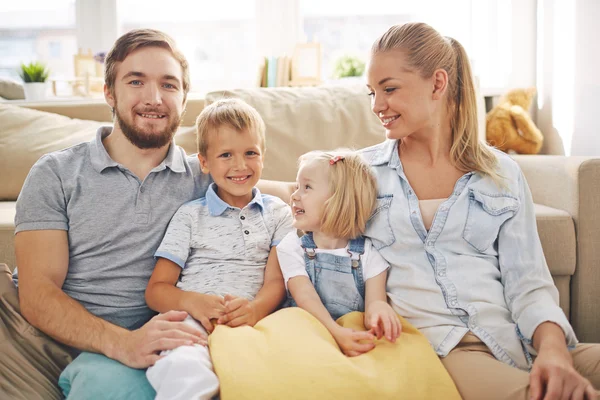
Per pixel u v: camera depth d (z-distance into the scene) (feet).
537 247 3.71
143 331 3.38
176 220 4.06
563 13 6.98
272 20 8.86
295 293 3.79
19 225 3.79
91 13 8.82
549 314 3.35
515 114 7.24
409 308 3.61
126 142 4.11
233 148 4.10
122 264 3.92
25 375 3.41
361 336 3.32
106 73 4.13
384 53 3.67
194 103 7.18
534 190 5.45
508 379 3.09
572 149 6.77
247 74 9.02
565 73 6.94
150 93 3.95
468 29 8.74
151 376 3.14
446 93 3.80
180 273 4.03
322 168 3.91
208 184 4.41
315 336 3.30
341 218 3.78
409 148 3.94
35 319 3.54
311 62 8.03
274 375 3.05
